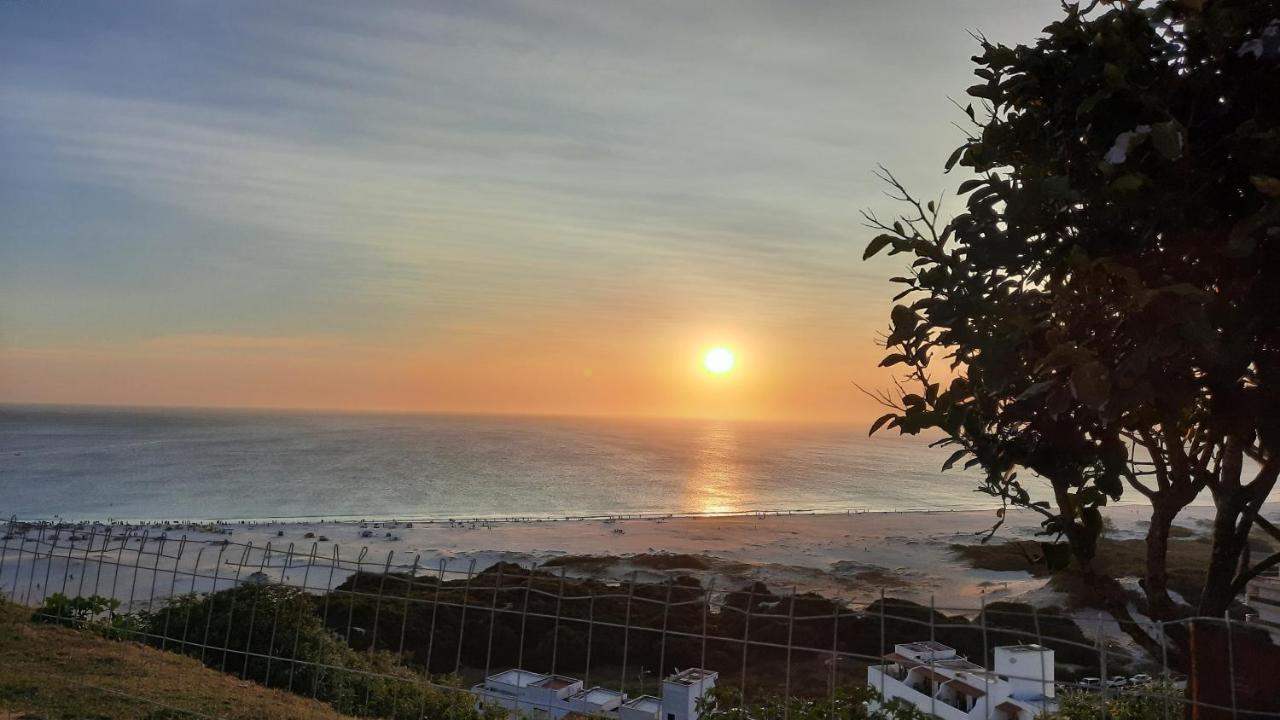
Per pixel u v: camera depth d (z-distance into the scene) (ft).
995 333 10.13
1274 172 8.70
